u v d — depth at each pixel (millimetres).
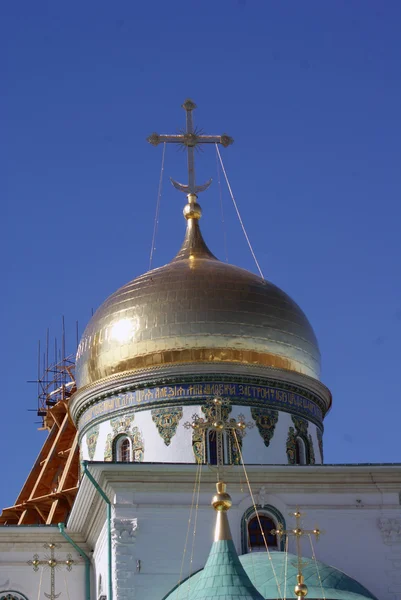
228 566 51344
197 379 64312
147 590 57375
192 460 62844
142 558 57906
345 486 60469
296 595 51344
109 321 67000
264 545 59062
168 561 57969
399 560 59531
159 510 58688
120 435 64938
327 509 59969
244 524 59062
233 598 50156
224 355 64688
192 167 76062
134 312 66125
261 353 65375
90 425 66625
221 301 65562
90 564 66750
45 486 86188
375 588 59000
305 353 67125
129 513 58500
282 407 65312
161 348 64938
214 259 71750
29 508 82938
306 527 59500
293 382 66125
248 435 63844
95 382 66250
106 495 59219
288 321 66812
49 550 66875
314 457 66188
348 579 55781
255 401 64562
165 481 59125
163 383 64500
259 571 54812
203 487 59406
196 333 64750
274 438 64438
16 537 66625
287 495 60000
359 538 59719
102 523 62000
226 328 64938
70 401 68875
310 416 66875
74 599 66062
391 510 60312
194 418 63531
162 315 65375
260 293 66812
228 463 62688
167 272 67938
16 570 66250
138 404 64812
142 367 65062
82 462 59625
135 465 58688
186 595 54562
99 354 66875
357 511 60125
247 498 59531
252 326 65438
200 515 58906
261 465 59719
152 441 63812
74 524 66312
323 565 56188
